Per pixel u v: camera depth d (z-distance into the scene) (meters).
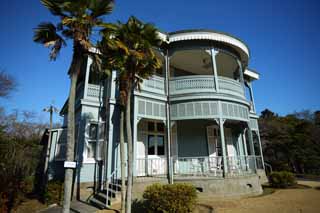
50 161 12.17
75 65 6.57
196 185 10.10
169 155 11.12
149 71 8.44
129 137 7.44
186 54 13.27
